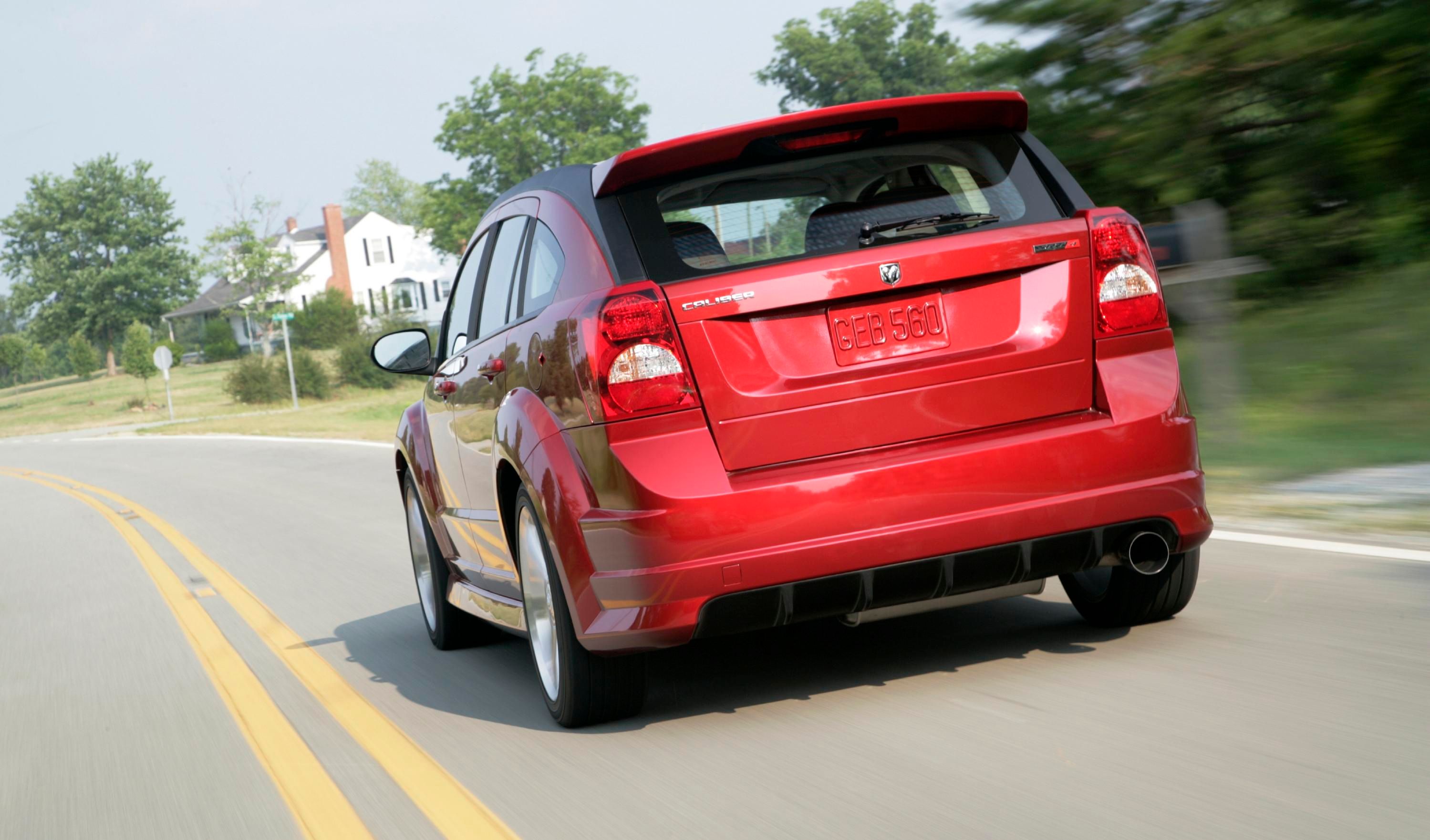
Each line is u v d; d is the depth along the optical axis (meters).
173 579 9.45
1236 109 13.16
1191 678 3.82
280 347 85.06
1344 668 3.78
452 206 78.81
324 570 8.97
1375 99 11.60
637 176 3.83
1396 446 7.80
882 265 3.66
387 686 5.23
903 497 3.59
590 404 3.65
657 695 4.36
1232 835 2.68
